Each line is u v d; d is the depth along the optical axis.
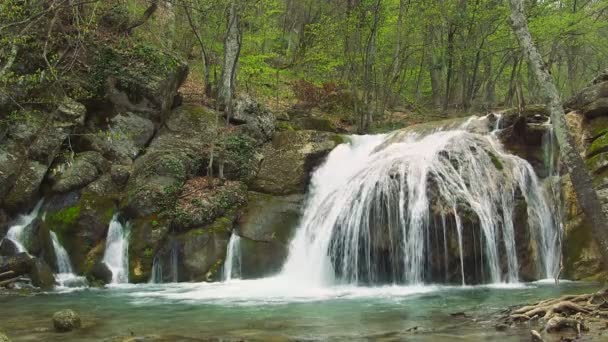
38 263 12.59
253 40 21.42
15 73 14.71
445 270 11.83
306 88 23.06
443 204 11.92
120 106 16.11
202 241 13.55
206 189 14.84
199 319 8.58
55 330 7.84
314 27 24.41
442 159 13.09
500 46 25.03
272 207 14.98
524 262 12.56
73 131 14.95
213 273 13.29
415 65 28.53
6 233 13.60
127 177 14.90
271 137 17.33
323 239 13.41
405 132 16.89
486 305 9.28
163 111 16.66
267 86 24.38
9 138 14.19
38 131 14.43
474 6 21.58
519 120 14.53
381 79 25.08
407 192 12.36
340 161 16.36
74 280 12.76
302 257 13.82
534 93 26.61
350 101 23.22
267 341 6.95
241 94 18.03
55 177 14.30
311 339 7.01
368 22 21.84
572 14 21.78
